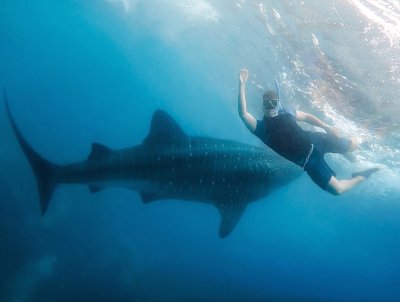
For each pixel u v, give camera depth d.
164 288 15.80
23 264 15.05
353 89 8.95
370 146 11.13
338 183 5.83
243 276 20.84
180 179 6.03
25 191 17.62
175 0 13.80
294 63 9.92
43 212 5.67
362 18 7.12
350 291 27.23
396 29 6.88
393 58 7.48
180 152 5.88
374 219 23.81
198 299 15.65
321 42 8.41
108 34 28.78
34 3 28.38
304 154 5.34
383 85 8.24
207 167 5.97
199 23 14.13
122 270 16.38
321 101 10.35
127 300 14.59
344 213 23.23
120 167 5.79
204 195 6.32
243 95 5.20
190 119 33.22
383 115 9.24
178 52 20.70
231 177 6.14
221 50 14.55
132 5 18.86
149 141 5.85
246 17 10.45
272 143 5.22
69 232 17.31
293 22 8.62
